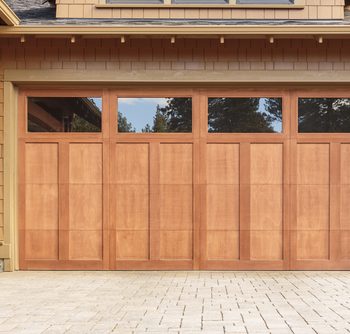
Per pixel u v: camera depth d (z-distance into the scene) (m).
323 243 9.07
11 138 9.01
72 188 9.14
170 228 9.10
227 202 9.11
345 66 8.98
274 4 9.31
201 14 9.34
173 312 5.89
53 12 9.84
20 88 9.21
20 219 9.14
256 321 5.45
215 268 9.07
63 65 9.06
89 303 6.40
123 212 9.12
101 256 9.12
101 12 9.36
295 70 8.98
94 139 9.15
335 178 9.07
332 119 9.12
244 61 9.01
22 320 5.53
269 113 9.15
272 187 9.10
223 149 9.13
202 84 9.12
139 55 9.06
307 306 6.20
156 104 9.20
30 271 9.02
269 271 9.00
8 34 8.58
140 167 9.15
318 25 8.50
